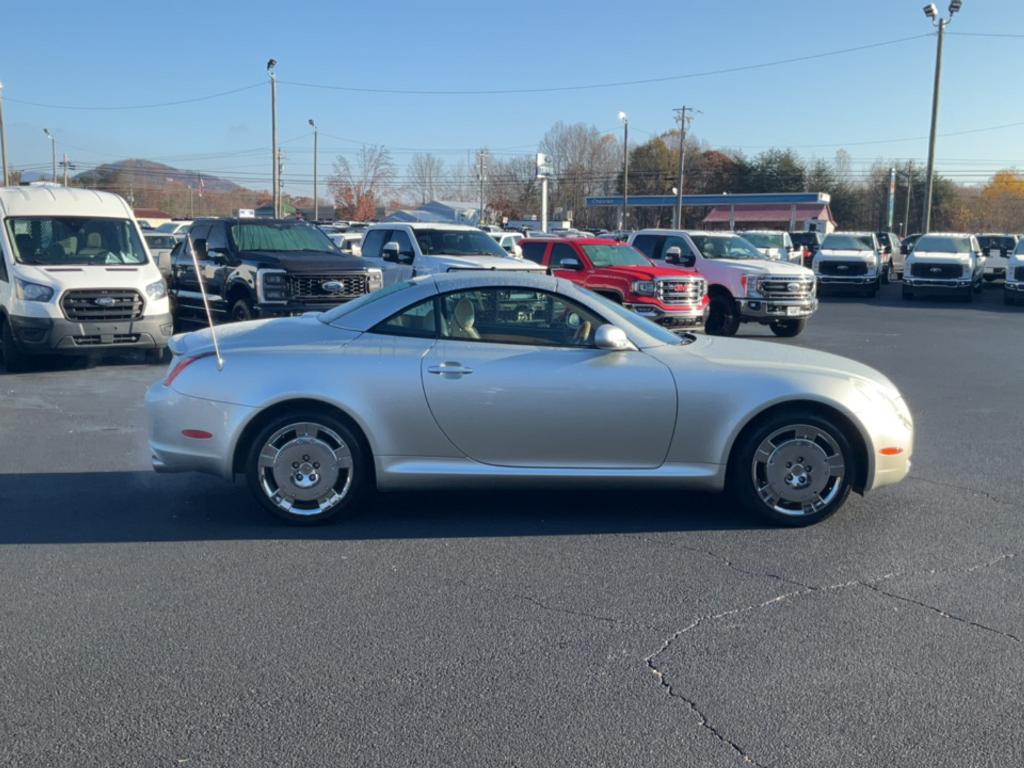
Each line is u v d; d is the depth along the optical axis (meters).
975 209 87.06
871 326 21.61
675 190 74.62
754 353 6.69
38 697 4.05
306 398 6.19
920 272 29.36
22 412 10.27
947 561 5.79
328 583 5.35
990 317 24.11
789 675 4.29
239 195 92.44
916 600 5.18
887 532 6.33
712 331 18.84
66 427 9.50
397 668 4.34
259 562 5.68
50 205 13.74
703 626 4.82
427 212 70.25
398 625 4.80
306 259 14.49
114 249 13.90
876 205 89.31
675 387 6.23
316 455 6.29
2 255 13.21
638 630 4.77
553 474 6.30
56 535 6.15
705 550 5.95
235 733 3.78
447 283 6.46
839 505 6.41
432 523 6.43
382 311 6.41
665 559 5.79
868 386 6.40
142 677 4.23
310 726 3.83
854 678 4.27
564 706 4.00
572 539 6.13
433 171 89.88
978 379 13.37
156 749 3.66
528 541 6.09
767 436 6.30
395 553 5.85
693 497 7.09
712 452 6.30
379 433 6.21
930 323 22.39
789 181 89.19
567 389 6.20
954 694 4.13
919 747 3.71
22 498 6.99
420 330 6.37
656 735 3.78
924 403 11.37
